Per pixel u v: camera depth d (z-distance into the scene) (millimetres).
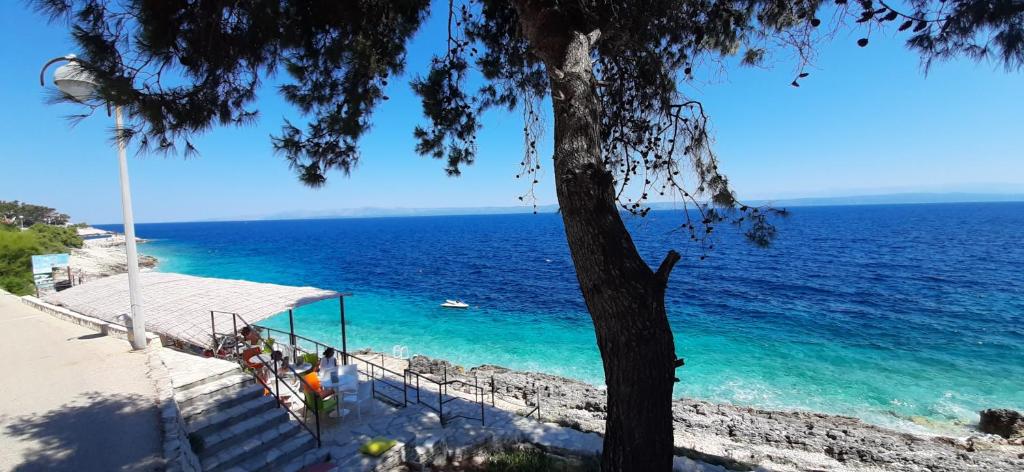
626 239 3902
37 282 24109
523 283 44000
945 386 18031
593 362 21969
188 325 11281
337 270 56812
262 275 53562
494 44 7168
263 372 10727
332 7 5273
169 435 5855
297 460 7543
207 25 4266
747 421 14328
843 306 31375
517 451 8398
